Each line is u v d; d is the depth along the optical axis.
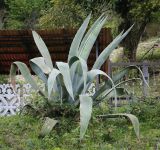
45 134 8.44
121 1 19.19
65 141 8.16
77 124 8.91
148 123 9.85
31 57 15.41
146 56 22.39
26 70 9.84
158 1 18.70
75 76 9.73
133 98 11.12
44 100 9.73
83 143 8.13
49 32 13.74
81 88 9.70
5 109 13.53
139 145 8.09
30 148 7.93
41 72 9.97
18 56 15.34
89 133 8.48
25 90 13.39
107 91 10.06
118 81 10.99
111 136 8.53
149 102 10.98
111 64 12.95
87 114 8.14
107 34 13.59
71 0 19.31
